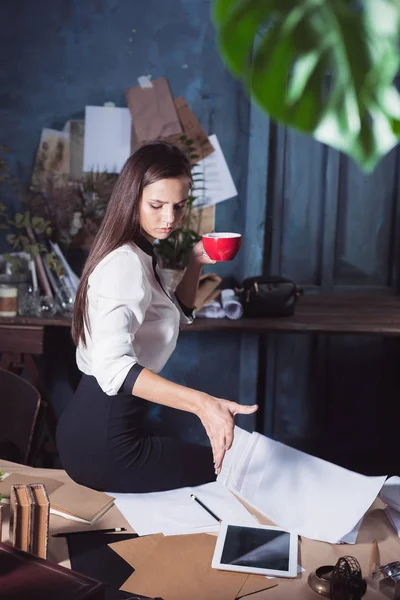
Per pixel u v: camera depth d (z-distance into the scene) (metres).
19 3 3.09
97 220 3.22
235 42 0.48
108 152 3.20
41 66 3.14
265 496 1.53
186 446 1.83
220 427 1.41
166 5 3.12
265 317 2.97
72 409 1.85
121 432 1.78
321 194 3.46
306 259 3.53
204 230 3.28
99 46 3.14
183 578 1.22
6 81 3.15
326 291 3.57
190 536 1.39
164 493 1.64
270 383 3.55
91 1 3.10
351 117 0.47
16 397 2.16
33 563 0.99
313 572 1.23
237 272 3.34
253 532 1.40
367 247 3.56
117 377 1.53
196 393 1.46
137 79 3.17
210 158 3.23
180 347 3.36
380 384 3.62
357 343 3.58
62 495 1.54
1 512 1.19
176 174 1.69
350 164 3.46
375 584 1.21
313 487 1.54
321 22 0.47
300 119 0.48
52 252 3.01
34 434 2.09
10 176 3.21
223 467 1.67
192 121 3.21
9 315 2.86
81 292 1.70
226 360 3.37
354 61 0.47
